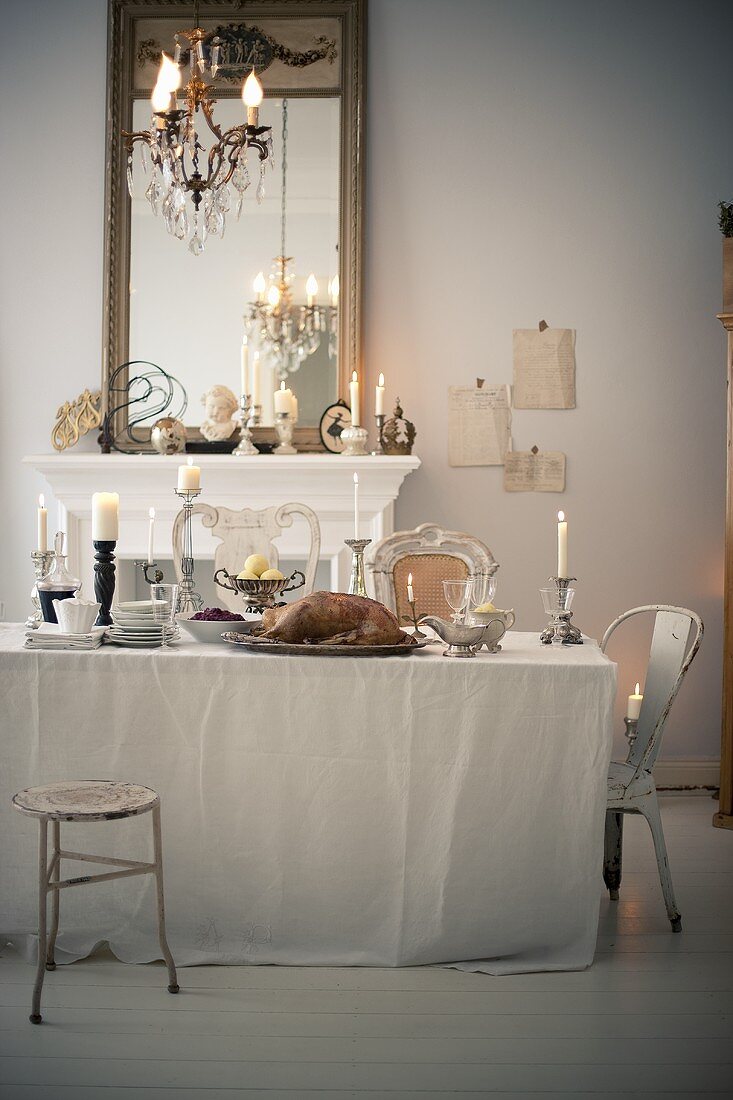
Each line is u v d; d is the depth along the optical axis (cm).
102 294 490
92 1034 252
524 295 492
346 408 483
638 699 363
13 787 291
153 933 292
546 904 289
